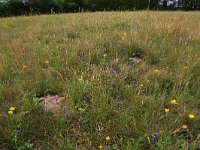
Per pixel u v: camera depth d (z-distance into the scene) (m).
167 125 3.35
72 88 4.06
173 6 34.69
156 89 4.12
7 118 3.36
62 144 3.08
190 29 7.50
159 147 2.95
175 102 3.61
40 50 6.07
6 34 9.09
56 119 3.47
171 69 4.84
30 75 4.79
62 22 11.08
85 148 3.11
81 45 5.99
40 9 26.67
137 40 6.12
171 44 6.05
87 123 3.51
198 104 3.85
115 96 4.05
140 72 4.79
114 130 3.27
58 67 4.93
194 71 4.75
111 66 4.84
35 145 3.21
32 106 3.68
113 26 8.45
